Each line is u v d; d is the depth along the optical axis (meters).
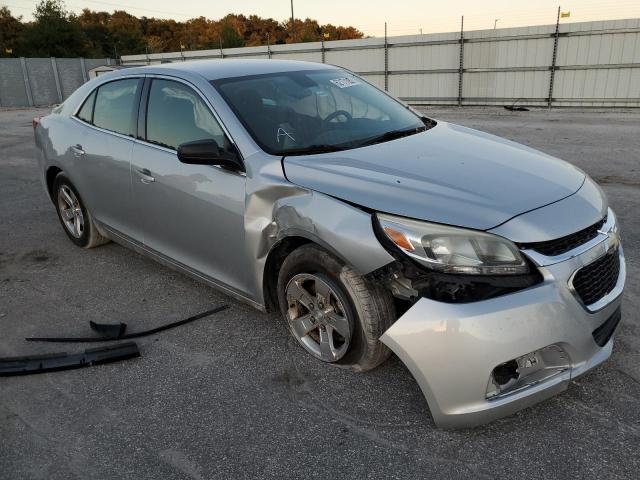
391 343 2.31
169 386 2.85
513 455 2.27
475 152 3.01
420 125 3.62
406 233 2.33
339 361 2.82
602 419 2.46
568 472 2.17
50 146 4.66
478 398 2.23
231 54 27.59
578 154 8.78
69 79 31.47
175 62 4.02
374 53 22.48
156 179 3.53
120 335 3.35
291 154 3.00
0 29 58.81
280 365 2.98
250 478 2.22
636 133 11.06
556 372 2.33
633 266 4.06
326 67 4.07
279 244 2.92
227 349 3.17
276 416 2.58
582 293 2.35
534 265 2.24
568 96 18.58
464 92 20.67
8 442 2.49
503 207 2.37
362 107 3.64
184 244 3.52
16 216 6.08
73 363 3.04
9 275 4.41
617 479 2.13
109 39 55.00
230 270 3.24
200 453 2.37
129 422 2.59
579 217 2.41
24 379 2.96
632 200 5.83
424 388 2.29
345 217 2.51
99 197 4.21
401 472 2.21
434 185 2.54
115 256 4.70
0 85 28.84
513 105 19.59
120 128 3.94
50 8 43.75
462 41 20.03
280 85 3.54
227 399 2.72
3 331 3.51
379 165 2.78
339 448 2.36
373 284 2.53
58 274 4.38
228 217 3.09
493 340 2.16
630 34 16.97
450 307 2.20
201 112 3.32
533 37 18.61
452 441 2.37
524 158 2.96
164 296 3.89
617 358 2.89
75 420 2.62
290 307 3.01
